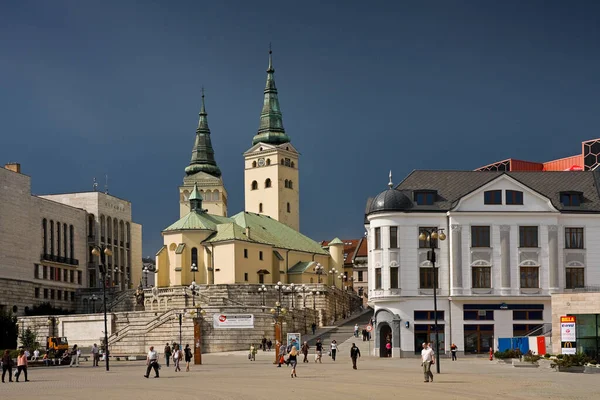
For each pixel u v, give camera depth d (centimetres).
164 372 8481
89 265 19250
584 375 7194
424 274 10744
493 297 10681
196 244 17100
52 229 17825
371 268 10981
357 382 6500
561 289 10794
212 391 5881
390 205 10781
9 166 17312
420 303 10681
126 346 12838
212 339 12531
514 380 6562
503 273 10744
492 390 5697
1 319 12725
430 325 10675
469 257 10744
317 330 14475
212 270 16950
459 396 5303
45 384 6950
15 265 16312
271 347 12731
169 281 17138
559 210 10869
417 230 10806
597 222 10925
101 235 19550
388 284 10712
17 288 16288
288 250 18588
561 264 10838
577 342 8856
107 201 19888
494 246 10781
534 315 10750
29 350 11644
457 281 10694
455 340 10644
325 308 15512
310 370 8256
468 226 10781
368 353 11631
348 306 17800
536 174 11625
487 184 10838
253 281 17200
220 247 16900
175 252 17000
